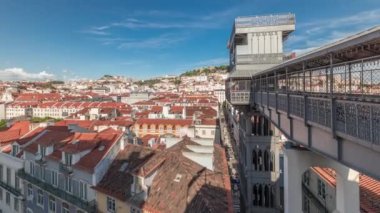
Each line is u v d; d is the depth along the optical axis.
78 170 26.38
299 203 18.62
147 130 76.19
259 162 38.09
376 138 8.03
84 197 25.89
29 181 31.72
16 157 35.53
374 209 18.22
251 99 35.91
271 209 37.38
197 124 75.19
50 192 28.72
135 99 175.62
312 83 16.55
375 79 9.62
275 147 37.59
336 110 10.68
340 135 10.31
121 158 27.17
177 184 20.95
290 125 17.30
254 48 38.09
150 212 19.64
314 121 12.84
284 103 18.39
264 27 38.03
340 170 17.66
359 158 9.75
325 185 24.50
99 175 25.03
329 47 10.23
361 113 8.84
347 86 11.52
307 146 14.33
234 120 70.56
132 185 22.02
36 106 145.62
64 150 27.97
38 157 31.05
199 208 17.77
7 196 36.25
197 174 22.28
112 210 23.17
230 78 37.19
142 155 26.41
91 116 92.56
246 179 39.06
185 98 143.38
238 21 38.50
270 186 37.56
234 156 64.56
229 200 19.69
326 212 24.23
